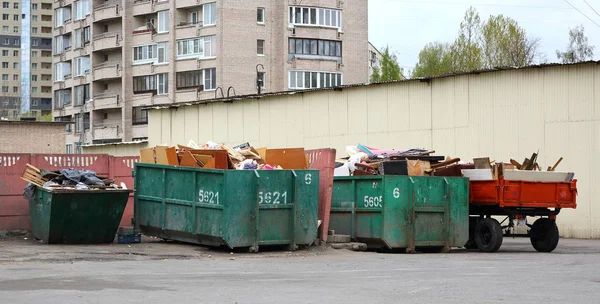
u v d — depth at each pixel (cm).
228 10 7162
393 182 2080
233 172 1873
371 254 1975
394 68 8194
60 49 8812
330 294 1127
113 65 7981
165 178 2050
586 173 2883
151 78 7700
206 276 1353
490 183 2150
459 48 7912
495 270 1538
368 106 3616
